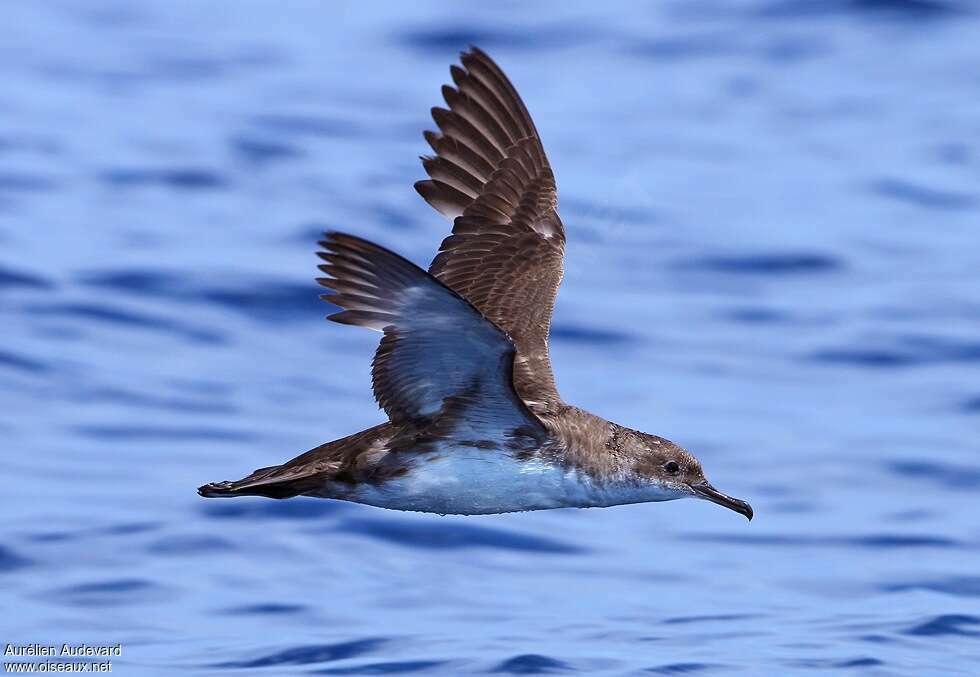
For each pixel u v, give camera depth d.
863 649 11.81
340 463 10.02
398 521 14.38
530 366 10.78
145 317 18.34
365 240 8.45
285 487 9.88
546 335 11.04
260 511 14.27
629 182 23.36
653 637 12.11
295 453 15.57
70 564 13.08
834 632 12.23
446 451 9.99
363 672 11.29
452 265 11.30
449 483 10.09
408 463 9.98
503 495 10.26
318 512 14.39
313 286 19.44
